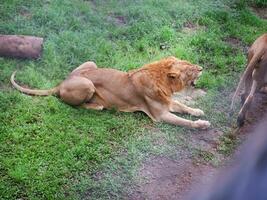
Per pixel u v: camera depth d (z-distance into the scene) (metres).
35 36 7.12
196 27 8.27
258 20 8.71
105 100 6.00
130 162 5.20
